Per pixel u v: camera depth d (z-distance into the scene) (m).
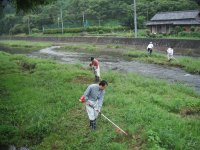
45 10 98.19
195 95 16.08
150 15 71.50
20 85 17.58
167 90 16.34
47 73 21.34
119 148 8.91
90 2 90.62
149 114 11.53
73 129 10.81
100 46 48.31
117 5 84.62
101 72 22.61
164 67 26.42
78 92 15.18
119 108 12.64
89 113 10.34
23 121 11.75
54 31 79.81
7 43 68.75
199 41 33.72
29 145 10.24
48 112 12.30
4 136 10.72
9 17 102.81
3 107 13.25
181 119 11.37
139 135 9.72
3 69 24.48
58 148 9.68
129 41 45.16
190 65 24.72
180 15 54.38
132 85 17.42
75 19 88.06
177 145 8.84
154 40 40.00
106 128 10.52
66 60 34.28
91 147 9.25
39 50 50.62
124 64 29.20
